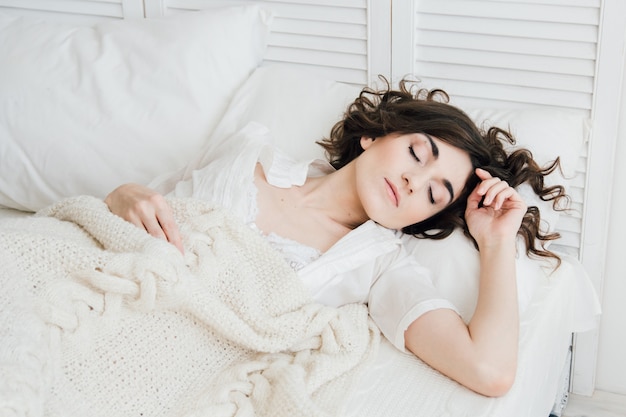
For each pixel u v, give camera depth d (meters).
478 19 1.72
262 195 1.56
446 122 1.52
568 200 1.73
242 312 1.36
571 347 1.91
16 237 1.28
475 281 1.48
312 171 1.69
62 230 1.39
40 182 1.84
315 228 1.55
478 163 1.56
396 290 1.46
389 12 1.77
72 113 1.82
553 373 1.60
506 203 1.52
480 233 1.49
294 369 1.28
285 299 1.38
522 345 1.42
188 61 1.80
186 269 1.30
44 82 1.83
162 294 1.26
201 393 1.29
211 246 1.40
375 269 1.52
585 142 1.72
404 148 1.50
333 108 1.76
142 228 1.42
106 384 1.26
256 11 1.85
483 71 1.76
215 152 1.68
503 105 1.78
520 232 1.58
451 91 1.80
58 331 1.23
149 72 1.81
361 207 1.57
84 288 1.26
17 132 1.83
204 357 1.35
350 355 1.34
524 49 1.71
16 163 1.84
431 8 1.74
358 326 1.41
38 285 1.26
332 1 1.82
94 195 1.82
